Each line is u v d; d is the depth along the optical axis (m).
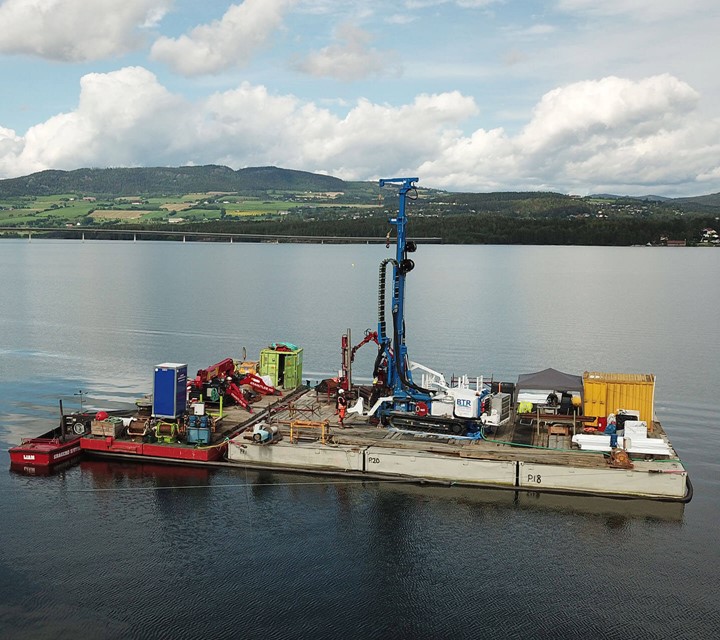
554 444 39.22
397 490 36.72
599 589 28.31
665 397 58.88
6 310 114.06
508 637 25.47
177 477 38.62
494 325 98.75
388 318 105.00
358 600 27.50
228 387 46.72
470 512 34.44
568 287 156.50
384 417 42.09
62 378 64.38
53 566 29.61
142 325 97.38
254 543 31.64
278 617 26.42
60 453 40.53
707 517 34.19
